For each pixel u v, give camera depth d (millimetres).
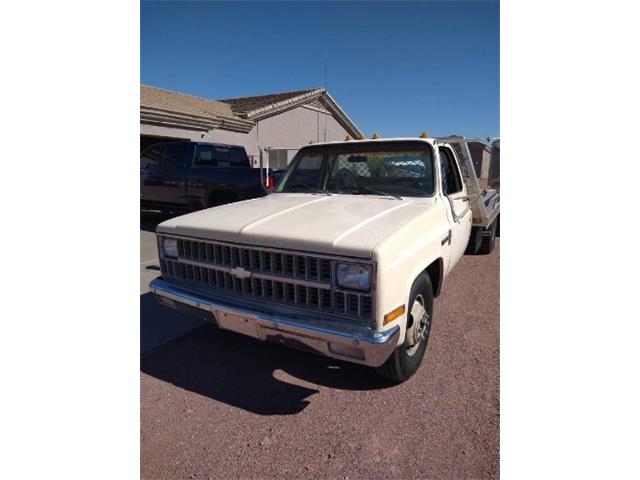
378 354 2219
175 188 8664
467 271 5789
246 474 2098
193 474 2096
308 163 4133
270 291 2523
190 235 2859
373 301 2180
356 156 3852
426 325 3004
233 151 9430
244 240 2557
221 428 2447
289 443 2318
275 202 3541
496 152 4176
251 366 3174
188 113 11828
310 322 2314
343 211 2959
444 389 2812
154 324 3949
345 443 2309
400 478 2062
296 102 17859
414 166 3564
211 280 2809
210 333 3762
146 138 11852
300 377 3010
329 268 2289
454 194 3908
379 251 2152
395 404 2660
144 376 3027
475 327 3826
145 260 6391
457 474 2076
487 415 2523
